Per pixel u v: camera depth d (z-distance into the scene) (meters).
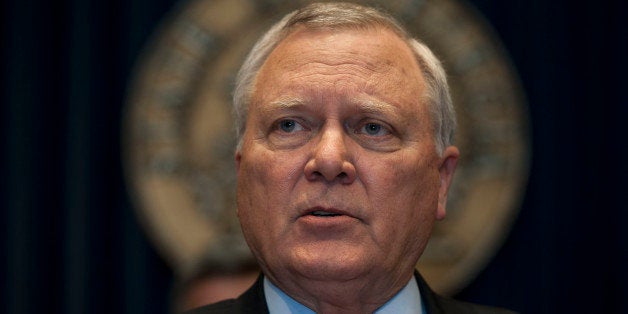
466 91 7.47
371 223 3.80
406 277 4.14
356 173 3.81
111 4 7.57
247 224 4.06
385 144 3.89
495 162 7.47
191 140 7.35
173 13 7.44
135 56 7.47
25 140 7.42
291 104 3.86
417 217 4.02
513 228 7.61
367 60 3.95
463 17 7.51
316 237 3.77
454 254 7.44
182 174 7.33
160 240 7.30
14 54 7.48
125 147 7.36
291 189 3.83
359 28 4.07
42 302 7.36
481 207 7.45
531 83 7.71
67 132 7.42
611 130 7.73
